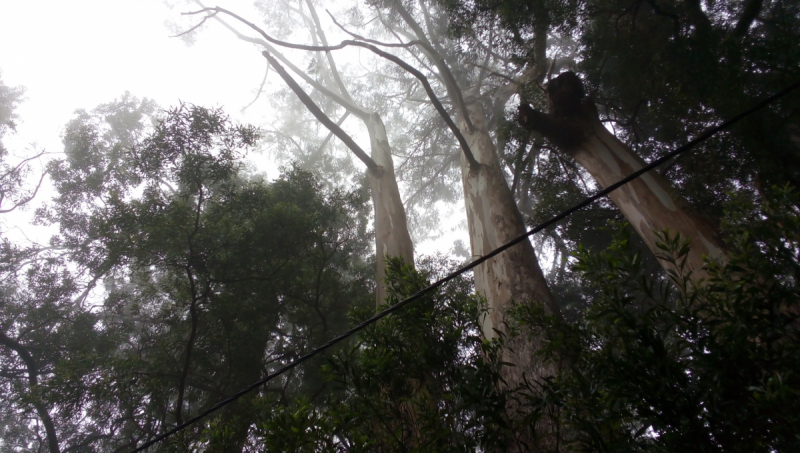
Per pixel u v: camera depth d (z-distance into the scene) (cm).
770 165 640
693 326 214
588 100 770
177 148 733
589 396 230
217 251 809
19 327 980
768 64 632
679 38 730
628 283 233
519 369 529
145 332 930
